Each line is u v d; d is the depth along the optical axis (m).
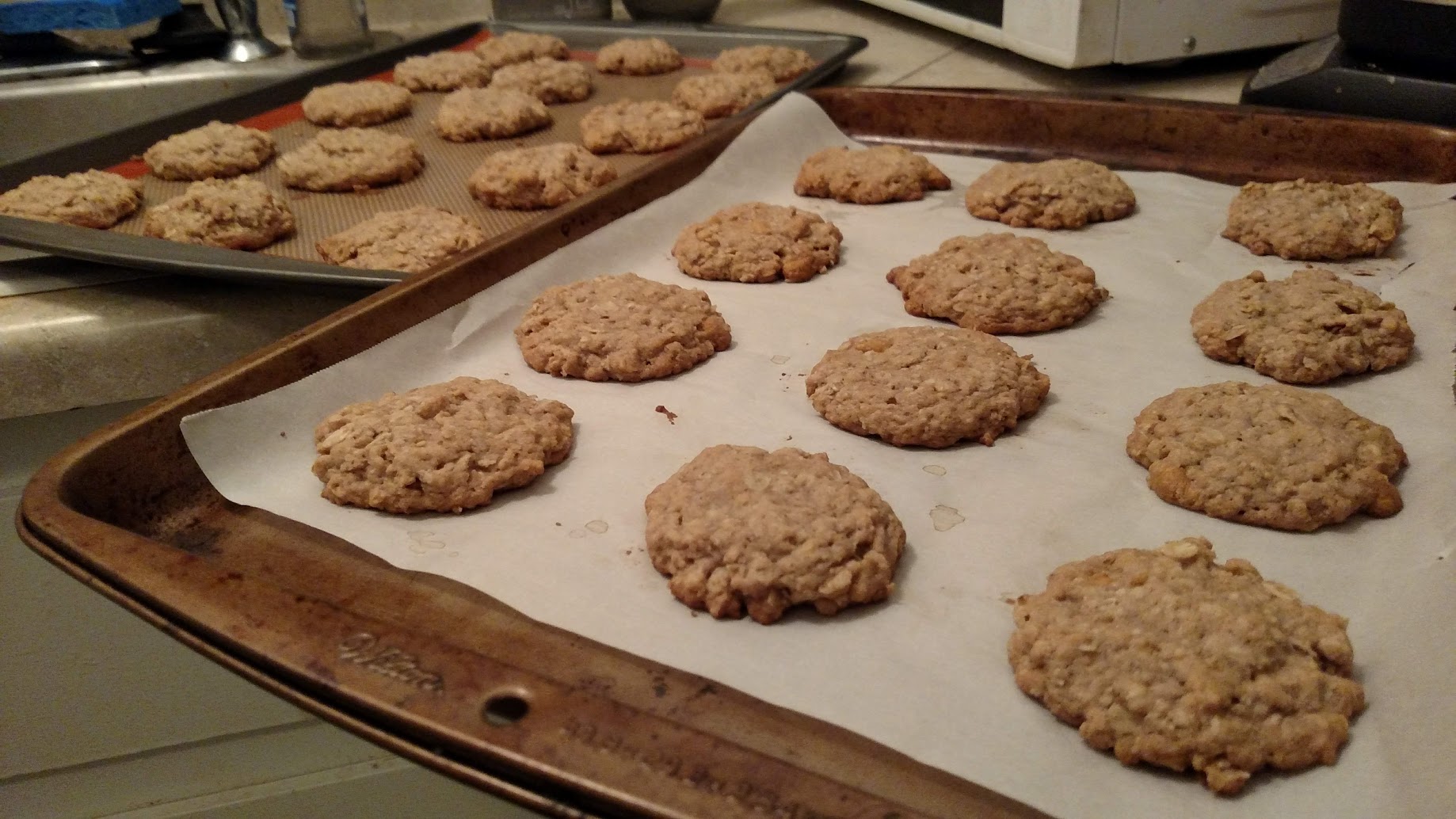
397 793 0.50
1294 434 0.29
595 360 0.36
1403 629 0.24
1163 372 0.35
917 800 0.21
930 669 0.24
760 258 0.42
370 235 0.43
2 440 0.38
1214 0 0.52
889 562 0.26
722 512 0.27
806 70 0.65
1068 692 0.23
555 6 0.77
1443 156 0.42
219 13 0.69
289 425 0.31
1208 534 0.28
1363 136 0.43
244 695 0.46
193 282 0.39
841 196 0.48
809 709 0.23
